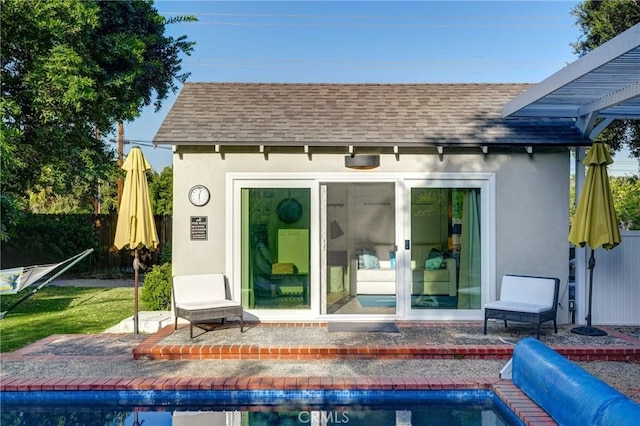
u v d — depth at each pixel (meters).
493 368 7.03
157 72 15.83
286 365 7.14
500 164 9.39
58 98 11.02
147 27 15.57
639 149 17.56
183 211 9.33
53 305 11.98
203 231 9.31
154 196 21.14
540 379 5.50
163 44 16.41
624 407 4.10
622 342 7.93
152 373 6.75
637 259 9.33
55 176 12.35
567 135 9.33
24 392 6.24
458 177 9.36
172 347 7.50
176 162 9.31
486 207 9.38
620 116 9.07
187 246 9.32
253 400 6.27
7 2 10.17
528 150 9.12
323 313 9.46
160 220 18.42
